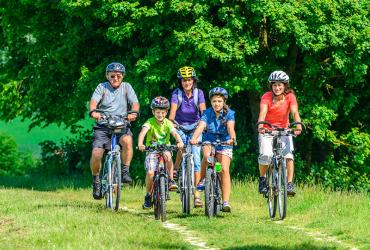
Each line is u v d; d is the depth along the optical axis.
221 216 28.22
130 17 46.38
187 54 44.66
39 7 54.41
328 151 53.97
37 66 56.59
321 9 46.09
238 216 28.56
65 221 24.31
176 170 29.45
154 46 46.34
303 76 48.84
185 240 22.55
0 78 60.50
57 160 63.72
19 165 79.19
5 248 19.45
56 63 55.12
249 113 52.94
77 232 22.19
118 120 27.39
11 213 27.33
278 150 27.59
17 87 58.44
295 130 27.22
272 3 44.56
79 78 52.78
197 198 29.88
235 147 51.06
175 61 45.62
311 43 45.56
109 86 28.17
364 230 25.30
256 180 42.78
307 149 52.84
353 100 49.75
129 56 49.25
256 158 50.38
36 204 30.45
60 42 53.88
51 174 63.34
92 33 51.28
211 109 27.58
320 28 45.66
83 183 52.22
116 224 24.06
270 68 47.56
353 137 50.59
